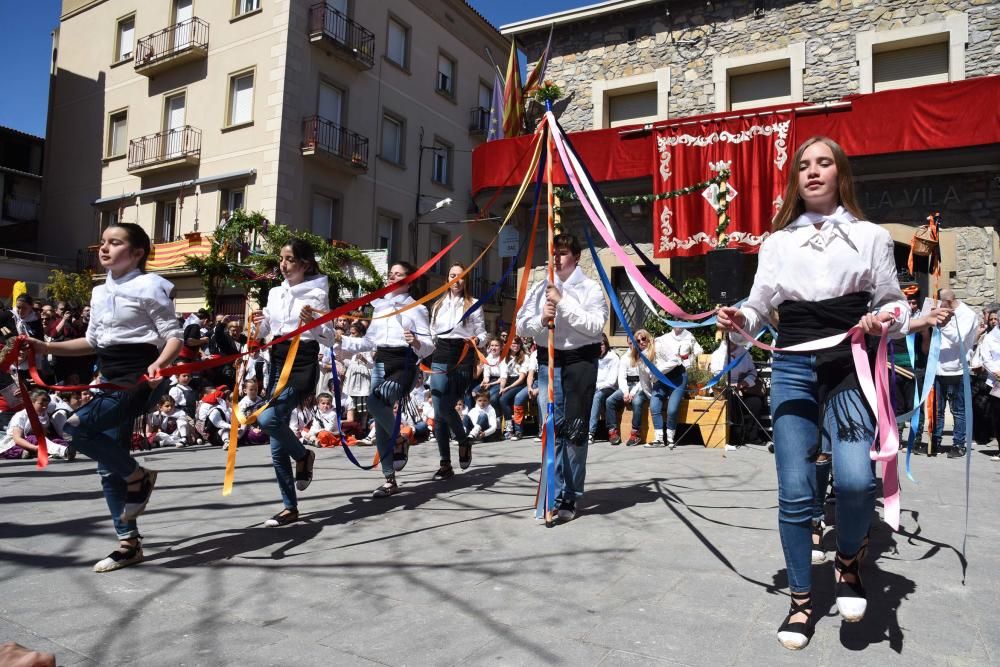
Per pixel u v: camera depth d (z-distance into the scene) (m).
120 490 3.26
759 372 8.98
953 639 2.39
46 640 2.39
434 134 23.27
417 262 22.28
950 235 10.91
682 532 3.87
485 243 25.92
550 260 4.30
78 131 22.17
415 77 22.36
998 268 10.60
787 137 11.31
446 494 5.04
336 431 8.77
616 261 12.94
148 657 2.25
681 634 2.43
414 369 5.14
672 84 13.06
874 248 2.40
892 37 11.52
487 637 2.40
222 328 9.97
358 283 14.52
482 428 9.29
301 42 18.06
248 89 18.36
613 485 5.43
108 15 21.62
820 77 11.98
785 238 2.56
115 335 3.24
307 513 4.40
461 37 24.67
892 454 2.28
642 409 8.53
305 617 2.61
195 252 18.16
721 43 12.75
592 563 3.28
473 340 5.77
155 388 3.33
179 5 19.92
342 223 19.34
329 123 18.78
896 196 11.27
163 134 19.59
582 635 2.41
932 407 7.36
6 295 19.81
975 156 10.33
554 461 4.12
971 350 7.54
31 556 3.44
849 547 2.42
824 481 3.38
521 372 9.69
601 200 4.54
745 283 11.66
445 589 2.91
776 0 12.39
